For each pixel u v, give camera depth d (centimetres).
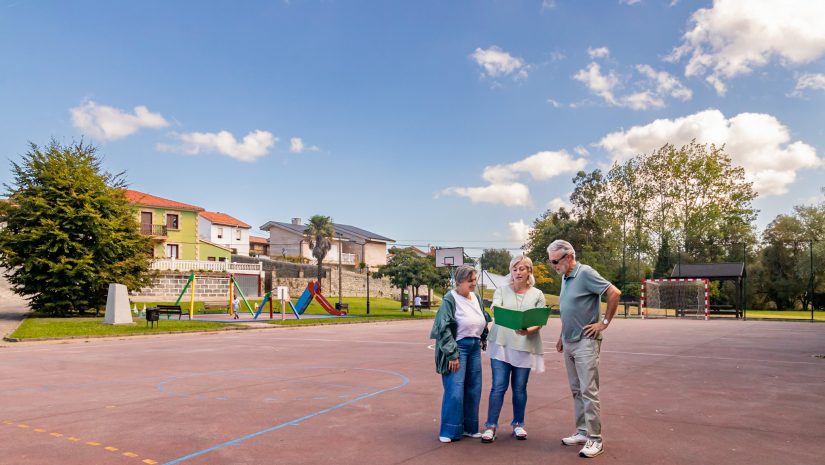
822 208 6444
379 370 1172
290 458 535
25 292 3017
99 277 3056
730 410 762
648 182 6456
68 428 653
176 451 559
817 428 658
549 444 587
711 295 5519
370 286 6388
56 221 2984
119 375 1095
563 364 1278
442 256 4450
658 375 1107
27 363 1295
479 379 616
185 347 1722
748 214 6375
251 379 1041
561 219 8200
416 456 542
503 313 588
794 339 2070
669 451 559
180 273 4475
